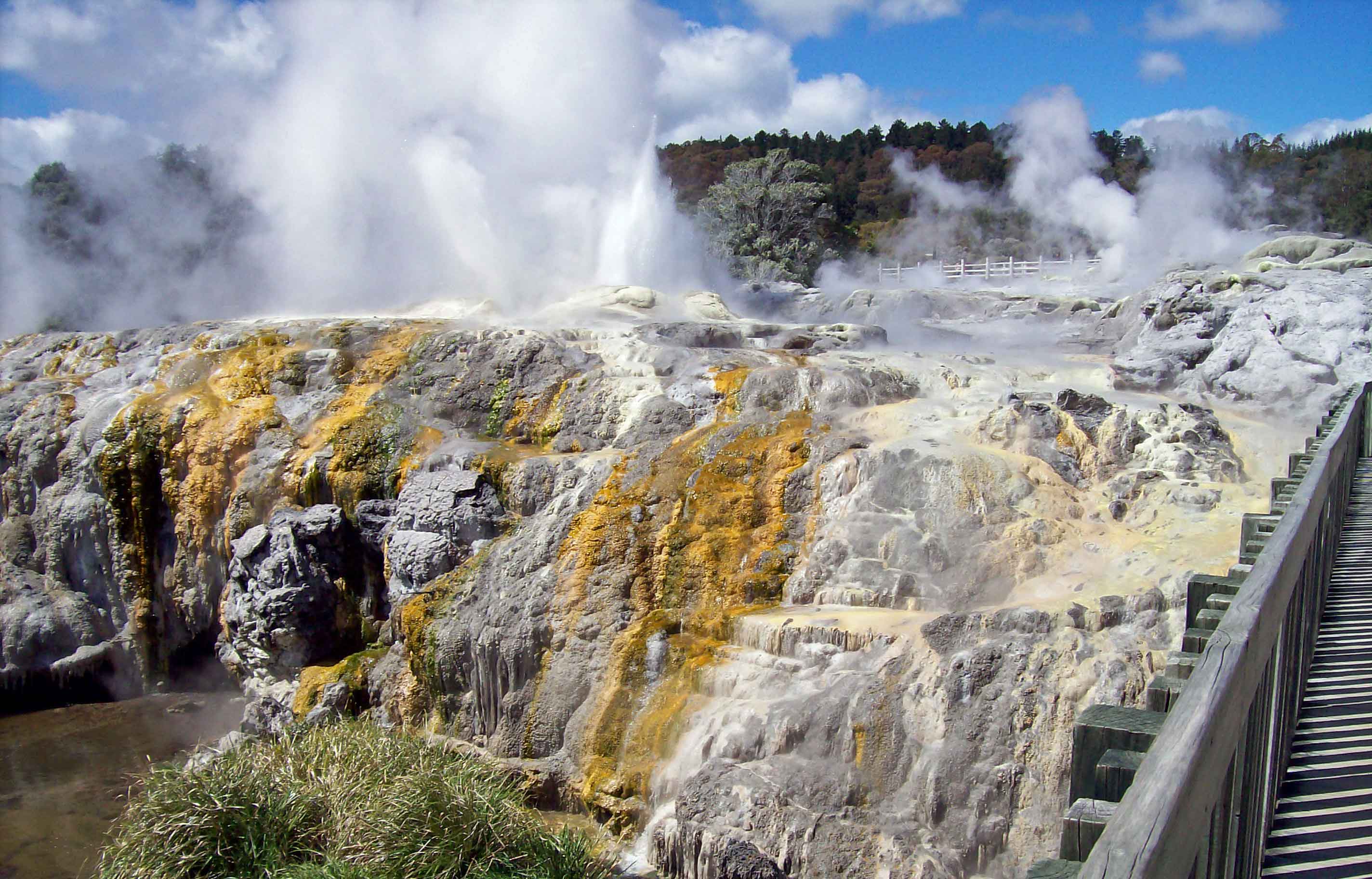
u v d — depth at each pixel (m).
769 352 16.44
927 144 73.88
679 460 13.52
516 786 10.80
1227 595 4.18
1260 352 15.39
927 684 10.01
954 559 11.66
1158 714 2.73
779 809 9.52
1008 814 9.27
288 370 16.83
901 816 9.44
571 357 16.39
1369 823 4.05
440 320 18.52
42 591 16.38
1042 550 11.56
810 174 47.12
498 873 8.41
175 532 16.17
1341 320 15.48
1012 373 15.71
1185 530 11.62
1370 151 52.00
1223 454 13.08
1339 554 8.20
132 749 14.31
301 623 14.12
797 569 12.23
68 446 16.59
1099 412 13.70
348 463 15.30
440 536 13.93
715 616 11.92
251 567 14.63
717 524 12.78
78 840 11.66
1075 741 2.70
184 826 8.74
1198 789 2.30
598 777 11.02
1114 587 10.70
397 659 13.08
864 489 12.62
